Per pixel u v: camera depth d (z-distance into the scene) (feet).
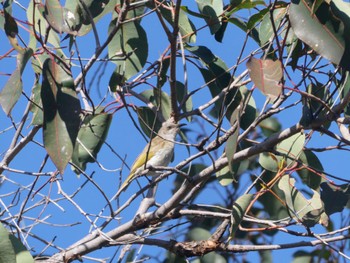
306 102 22.74
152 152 26.78
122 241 25.58
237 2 26.53
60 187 23.70
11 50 23.48
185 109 28.17
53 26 21.95
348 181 23.38
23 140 24.44
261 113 23.50
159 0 26.35
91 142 27.30
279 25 24.11
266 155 25.94
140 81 27.12
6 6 22.82
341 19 21.33
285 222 28.48
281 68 19.95
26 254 22.12
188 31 27.32
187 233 28.96
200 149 23.93
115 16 26.32
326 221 25.66
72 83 22.29
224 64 27.20
